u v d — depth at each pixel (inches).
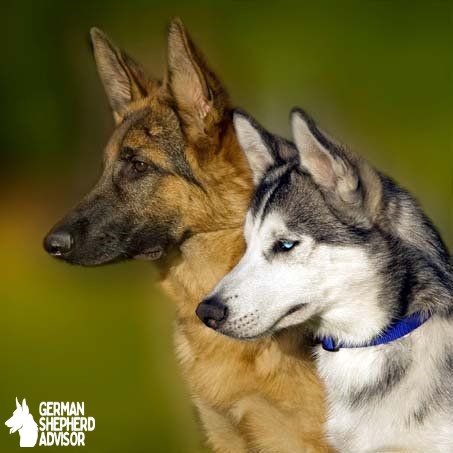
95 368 711.7
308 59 1123.3
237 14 1165.7
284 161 398.6
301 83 1107.3
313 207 358.0
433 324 359.6
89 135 1144.8
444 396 351.6
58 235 422.6
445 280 365.1
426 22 1123.3
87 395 650.8
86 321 824.9
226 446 448.8
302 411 410.0
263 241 359.9
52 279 978.1
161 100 438.9
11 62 1218.6
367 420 365.7
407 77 1107.3
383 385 362.3
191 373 436.1
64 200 1152.2
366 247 354.3
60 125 1179.9
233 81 1098.1
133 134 431.5
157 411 612.7
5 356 740.0
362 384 367.9
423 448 354.0
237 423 429.1
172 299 447.8
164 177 426.6
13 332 802.8
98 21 1214.3
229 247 427.2
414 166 985.5
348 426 372.5
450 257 382.9
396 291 358.6
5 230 1111.0
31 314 859.4
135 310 870.4
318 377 404.5
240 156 428.5
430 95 1093.8
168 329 660.7
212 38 1149.7
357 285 356.5
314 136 352.8
